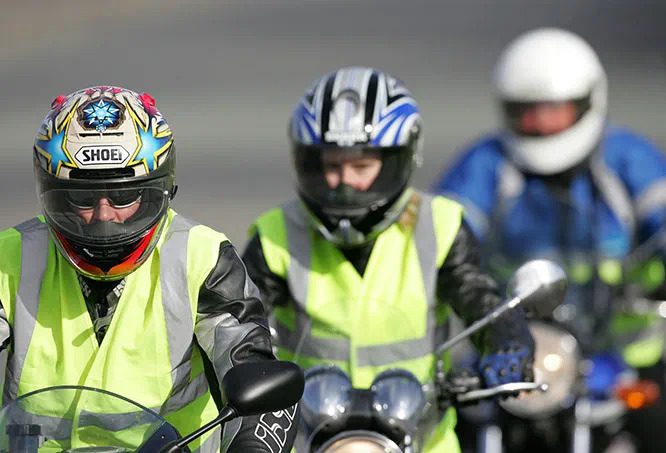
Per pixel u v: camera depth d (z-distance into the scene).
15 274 16.70
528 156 28.89
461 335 19.55
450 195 29.34
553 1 113.69
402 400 17.66
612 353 26.33
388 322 18.69
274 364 14.67
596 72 29.08
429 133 65.25
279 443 15.89
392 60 90.38
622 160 29.05
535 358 22.16
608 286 27.80
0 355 16.94
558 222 28.81
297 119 21.98
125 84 81.44
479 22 105.62
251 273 22.12
